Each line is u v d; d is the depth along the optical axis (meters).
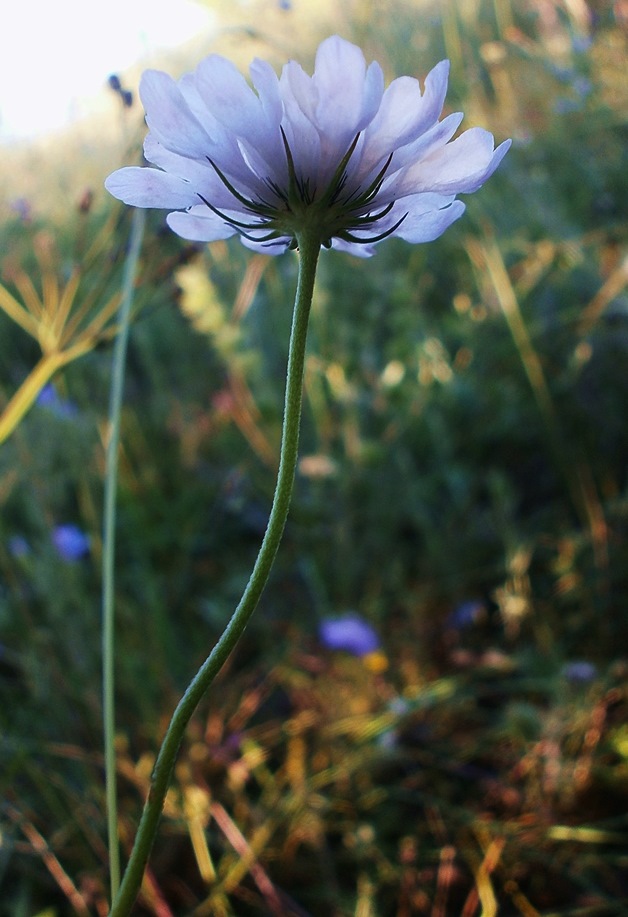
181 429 0.34
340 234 0.13
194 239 0.14
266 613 0.28
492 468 0.32
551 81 0.46
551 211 0.38
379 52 0.48
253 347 0.32
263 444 0.31
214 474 0.33
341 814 0.22
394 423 0.30
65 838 0.21
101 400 0.33
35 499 0.26
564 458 0.31
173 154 0.13
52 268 0.33
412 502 0.29
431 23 0.54
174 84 0.13
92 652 0.24
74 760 0.23
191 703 0.12
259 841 0.21
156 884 0.21
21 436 0.26
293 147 0.13
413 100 0.13
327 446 0.29
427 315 0.37
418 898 0.21
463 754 0.23
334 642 0.25
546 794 0.22
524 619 0.26
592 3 0.45
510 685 0.24
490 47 0.47
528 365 0.31
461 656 0.25
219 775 0.23
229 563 0.30
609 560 0.26
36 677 0.23
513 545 0.26
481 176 0.13
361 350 0.32
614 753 0.22
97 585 0.28
